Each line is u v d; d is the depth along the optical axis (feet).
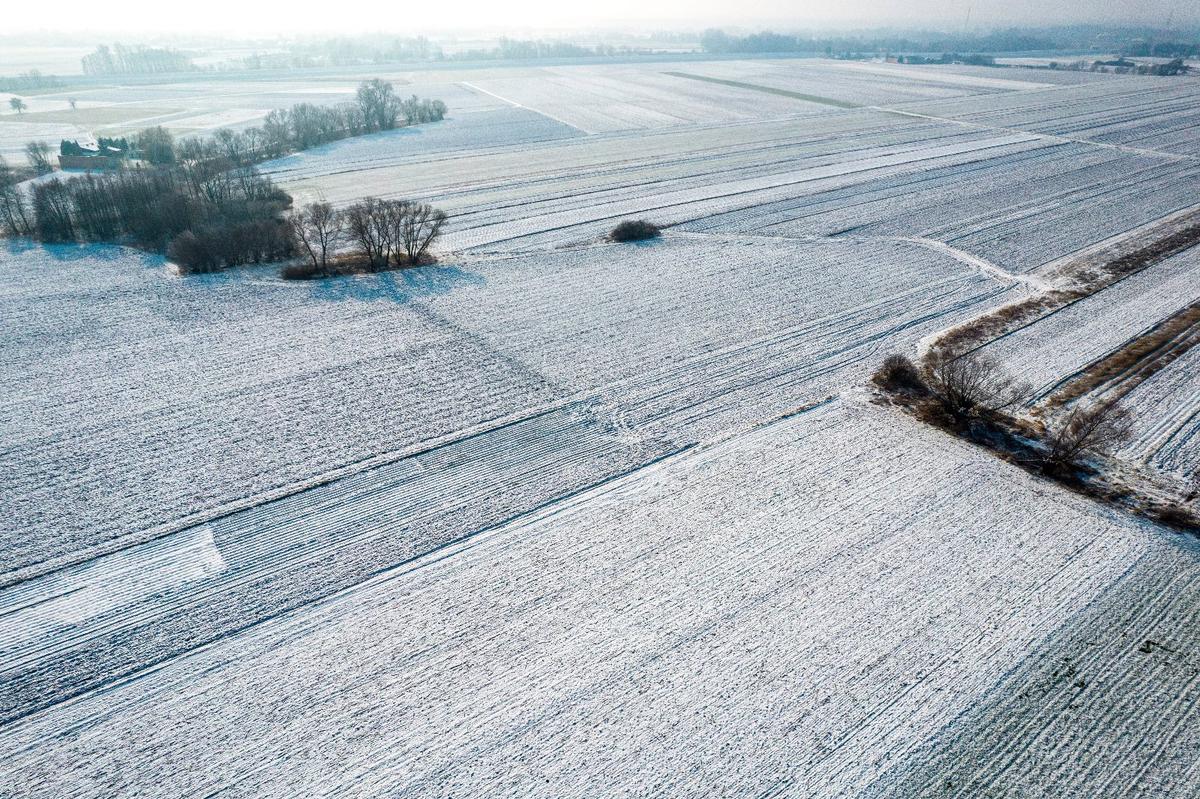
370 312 132.16
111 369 111.34
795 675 62.95
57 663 63.77
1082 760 56.18
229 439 94.89
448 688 61.67
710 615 68.85
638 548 77.10
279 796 53.52
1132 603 70.38
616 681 62.39
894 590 71.72
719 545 77.51
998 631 67.26
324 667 63.57
